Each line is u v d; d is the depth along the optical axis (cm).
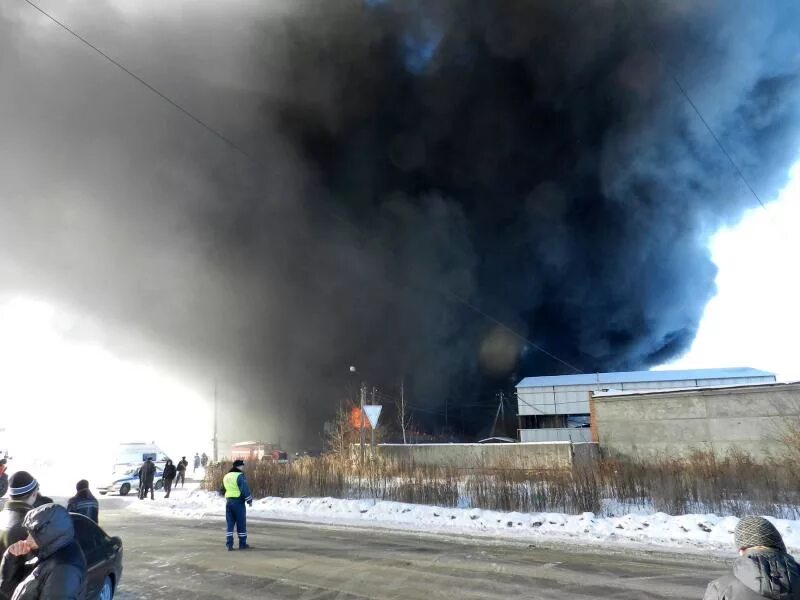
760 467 1284
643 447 2127
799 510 1132
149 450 2481
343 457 1919
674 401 2114
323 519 1255
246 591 633
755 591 226
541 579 690
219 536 1051
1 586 359
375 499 1506
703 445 2020
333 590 636
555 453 2114
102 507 1659
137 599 601
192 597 608
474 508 1331
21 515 406
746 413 1973
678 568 757
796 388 1909
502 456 2188
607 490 1296
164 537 1040
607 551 882
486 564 779
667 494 1225
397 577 700
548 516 1181
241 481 923
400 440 4309
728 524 1042
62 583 305
